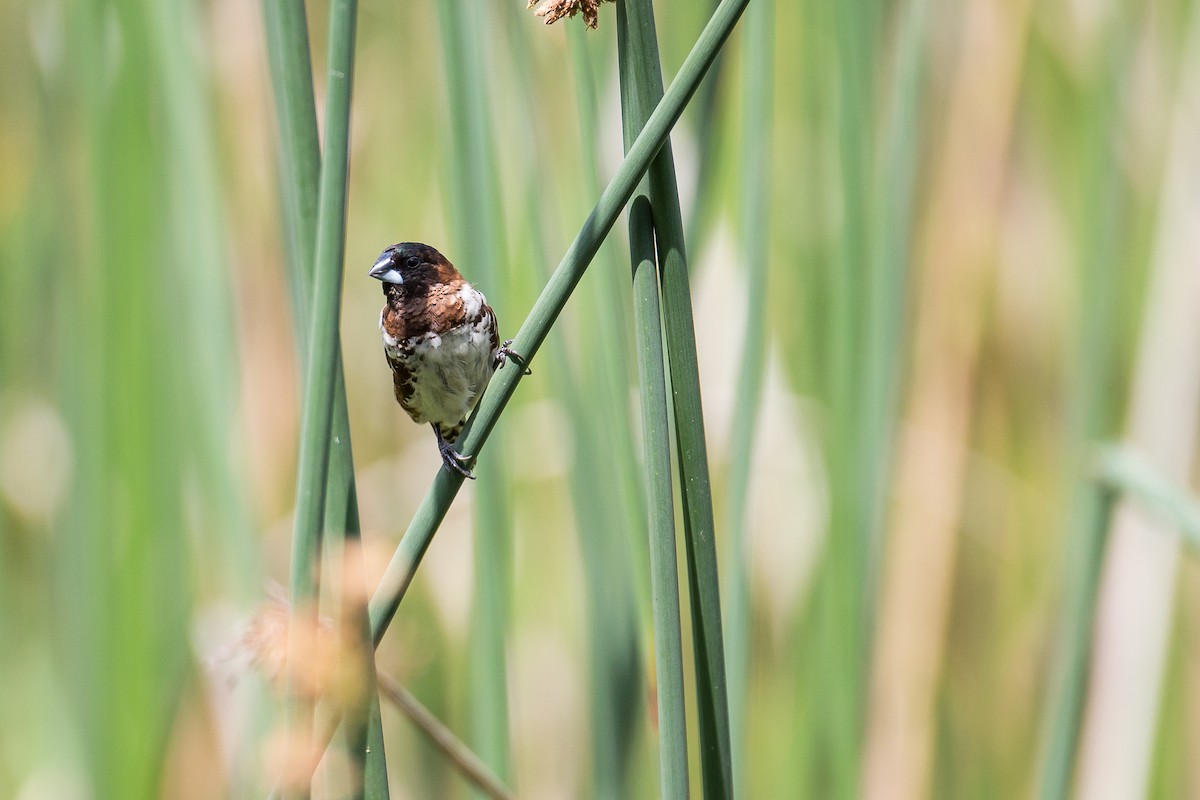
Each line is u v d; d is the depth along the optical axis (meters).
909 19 7.95
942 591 8.08
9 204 8.15
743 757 7.89
